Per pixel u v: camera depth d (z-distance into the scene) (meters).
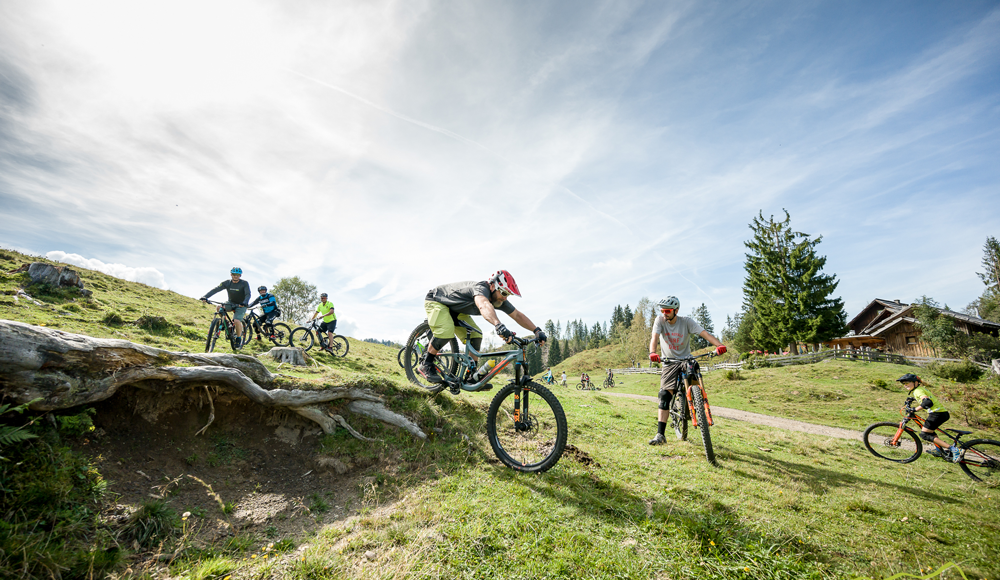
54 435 2.85
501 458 4.23
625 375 47.22
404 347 5.82
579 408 8.80
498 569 2.47
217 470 3.61
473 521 2.98
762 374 27.62
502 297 4.45
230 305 9.20
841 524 3.49
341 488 3.71
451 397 5.73
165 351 3.74
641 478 4.28
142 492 2.98
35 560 2.01
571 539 2.83
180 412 3.87
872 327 39.50
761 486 4.34
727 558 2.76
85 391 3.01
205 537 2.73
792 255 38.31
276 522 3.08
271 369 5.32
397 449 4.35
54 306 9.79
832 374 24.91
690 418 5.92
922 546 3.14
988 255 52.47
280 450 4.18
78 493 2.62
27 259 14.54
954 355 28.05
